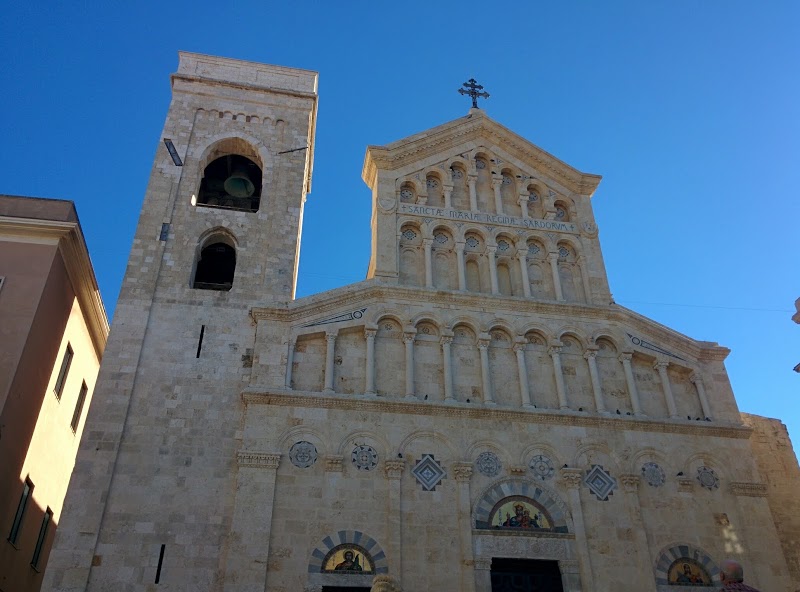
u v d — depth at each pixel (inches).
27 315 1235.2
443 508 1131.3
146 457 1131.3
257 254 1425.9
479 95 1712.6
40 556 1486.2
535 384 1311.5
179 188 1493.6
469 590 1059.9
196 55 1724.9
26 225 1311.5
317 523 1086.4
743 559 1175.6
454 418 1219.9
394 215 1459.2
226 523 1085.8
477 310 1360.7
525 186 1582.2
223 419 1192.2
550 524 1154.7
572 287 1473.9
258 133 1626.5
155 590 1015.6
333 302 1306.6
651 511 1197.1
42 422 1379.2
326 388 1210.6
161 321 1291.8
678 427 1291.8
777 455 1393.9
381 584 746.2
